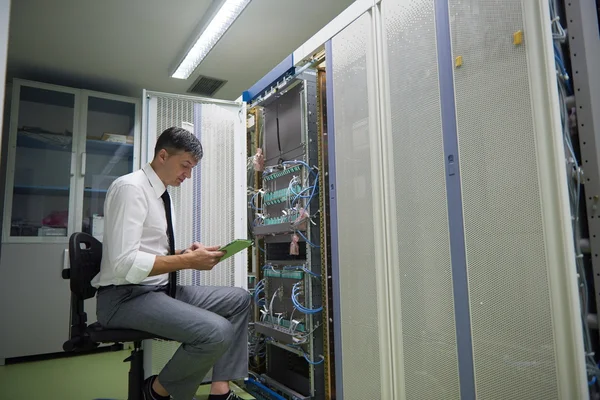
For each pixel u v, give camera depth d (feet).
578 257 3.31
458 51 4.04
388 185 4.84
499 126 3.63
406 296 4.55
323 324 6.36
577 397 3.00
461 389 3.86
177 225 7.29
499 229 3.59
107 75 12.61
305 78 7.07
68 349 4.79
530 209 3.36
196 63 11.71
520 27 3.49
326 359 6.18
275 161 7.99
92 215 12.26
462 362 3.86
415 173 4.49
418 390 4.34
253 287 8.94
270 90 7.95
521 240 3.41
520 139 3.45
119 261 4.68
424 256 4.34
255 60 11.89
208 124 7.88
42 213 11.67
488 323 3.65
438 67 4.26
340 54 5.78
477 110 3.83
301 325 6.62
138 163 12.89
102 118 13.01
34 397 7.72
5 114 12.14
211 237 7.59
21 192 11.46
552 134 3.23
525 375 3.34
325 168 6.59
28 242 10.78
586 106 3.45
